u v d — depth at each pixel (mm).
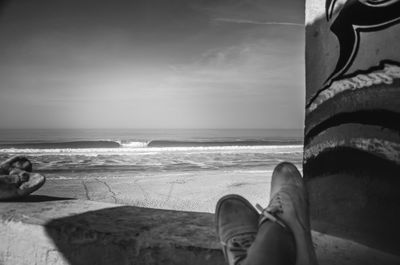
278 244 1013
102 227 1753
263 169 14016
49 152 24594
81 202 2318
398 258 1495
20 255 1894
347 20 1902
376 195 1683
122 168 14484
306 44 2229
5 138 78812
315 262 1069
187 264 1517
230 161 17781
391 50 1650
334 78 1979
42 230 1818
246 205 1403
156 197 7684
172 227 1762
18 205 2211
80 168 14461
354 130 1824
